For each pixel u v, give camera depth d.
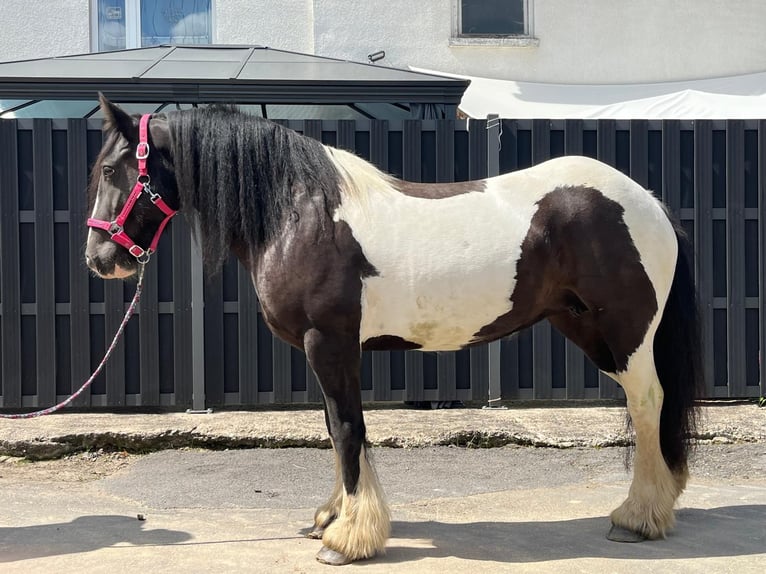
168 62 7.08
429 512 4.20
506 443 5.41
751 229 6.18
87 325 5.89
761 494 4.45
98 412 6.00
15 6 9.27
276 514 4.18
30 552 3.57
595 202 3.63
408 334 3.63
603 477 4.84
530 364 6.13
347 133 6.01
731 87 9.44
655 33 9.96
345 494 3.49
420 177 6.04
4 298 5.85
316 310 3.47
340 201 3.56
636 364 3.68
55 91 6.05
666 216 3.82
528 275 3.60
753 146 6.16
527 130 6.11
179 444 5.38
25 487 4.68
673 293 3.85
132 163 3.60
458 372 6.08
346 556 3.41
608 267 3.61
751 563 3.42
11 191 5.85
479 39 9.79
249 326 5.95
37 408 6.04
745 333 6.15
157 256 5.92
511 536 3.78
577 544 3.66
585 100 9.16
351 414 3.50
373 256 3.51
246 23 9.52
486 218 3.60
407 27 9.70
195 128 3.63
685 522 3.96
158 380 5.93
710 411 5.94
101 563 3.43
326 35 9.55
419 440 5.35
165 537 3.78
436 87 6.32
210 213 3.63
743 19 9.98
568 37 9.94
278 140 3.63
